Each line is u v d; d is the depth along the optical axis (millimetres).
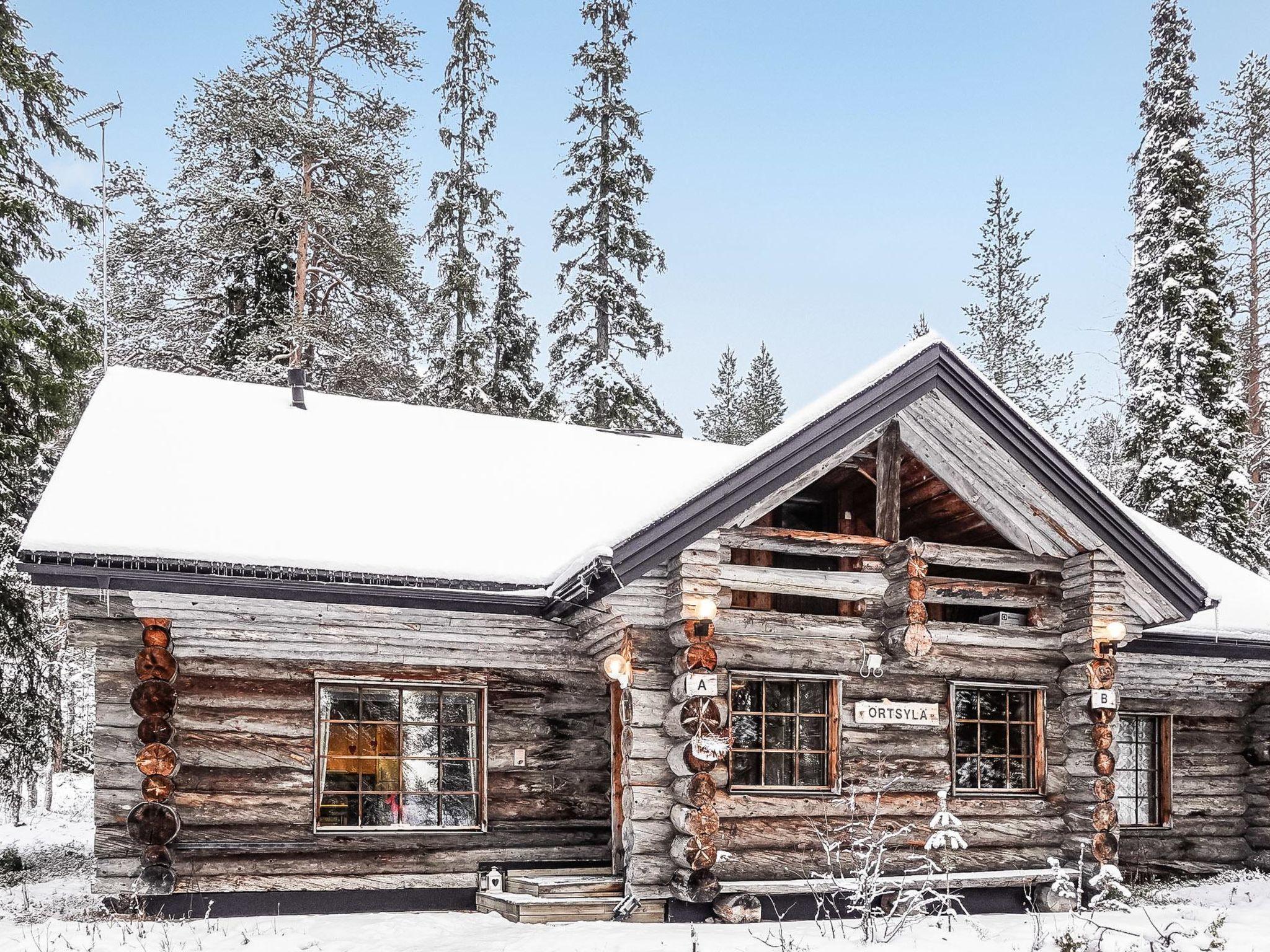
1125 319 27172
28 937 8711
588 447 15180
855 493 12625
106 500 10031
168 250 25641
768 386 53688
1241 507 24844
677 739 10250
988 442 11492
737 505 10266
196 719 10477
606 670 10453
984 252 43062
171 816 9984
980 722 11820
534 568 11031
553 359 30156
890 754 11242
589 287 29703
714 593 10281
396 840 10969
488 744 11523
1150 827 13930
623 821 10578
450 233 32500
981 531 12656
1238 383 27766
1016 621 12398
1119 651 13250
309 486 11617
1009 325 42281
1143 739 14297
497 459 13875
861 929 9586
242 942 8844
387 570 10250
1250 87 29219
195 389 13648
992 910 11180
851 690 11188
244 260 25688
